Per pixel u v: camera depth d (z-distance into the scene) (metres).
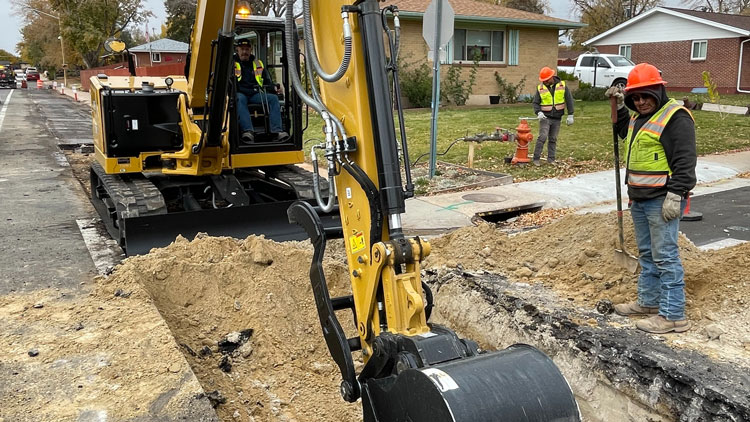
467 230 6.50
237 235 7.21
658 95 4.04
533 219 8.62
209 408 3.32
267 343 4.86
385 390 2.83
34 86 62.06
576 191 9.77
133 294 4.82
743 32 28.30
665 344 4.09
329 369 4.75
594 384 4.15
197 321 4.98
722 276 4.87
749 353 3.92
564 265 5.61
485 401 2.40
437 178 10.90
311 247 6.81
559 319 4.55
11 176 11.73
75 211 8.91
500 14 25.83
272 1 33.00
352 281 3.47
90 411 3.26
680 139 3.97
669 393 3.69
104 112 7.52
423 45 23.94
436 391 2.42
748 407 3.32
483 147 14.31
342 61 3.19
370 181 3.21
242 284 5.31
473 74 24.95
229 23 6.03
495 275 5.65
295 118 7.86
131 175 7.88
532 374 2.55
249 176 8.55
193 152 7.16
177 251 5.66
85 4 55.78
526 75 26.69
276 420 4.07
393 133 3.14
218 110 6.72
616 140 4.75
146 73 28.41
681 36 31.39
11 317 4.53
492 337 4.97
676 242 4.21
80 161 14.08
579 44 56.38
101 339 4.09
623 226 5.60
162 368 3.71
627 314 4.60
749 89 29.33
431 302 3.46
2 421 3.15
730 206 8.98
